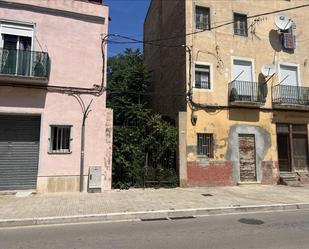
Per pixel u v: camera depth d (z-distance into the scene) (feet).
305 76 65.72
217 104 58.13
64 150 46.70
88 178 47.01
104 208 34.96
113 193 45.73
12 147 44.98
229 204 38.42
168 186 52.70
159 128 54.08
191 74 57.36
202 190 50.65
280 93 61.98
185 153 54.44
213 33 60.13
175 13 65.10
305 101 62.75
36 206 35.81
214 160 56.44
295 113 63.77
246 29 63.00
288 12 66.69
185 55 57.82
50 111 46.21
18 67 44.11
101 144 48.52
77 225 29.35
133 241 23.27
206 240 23.41
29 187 45.01
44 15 47.42
